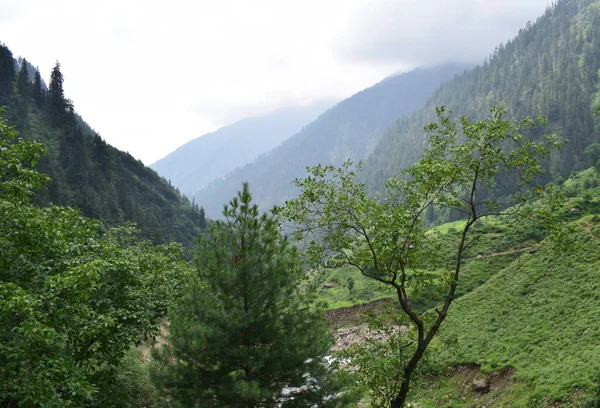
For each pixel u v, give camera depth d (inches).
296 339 670.5
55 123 6471.5
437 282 845.2
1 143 631.8
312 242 795.4
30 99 6530.5
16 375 527.5
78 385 545.0
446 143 782.5
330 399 688.4
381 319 872.3
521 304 1690.5
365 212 761.0
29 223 614.2
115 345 733.9
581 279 1592.0
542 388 1099.3
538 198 767.1
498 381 1304.1
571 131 6894.7
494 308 1786.4
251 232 689.0
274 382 679.1
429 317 863.1
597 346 1173.1
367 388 786.2
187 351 627.2
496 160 741.3
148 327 747.4
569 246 770.2
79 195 5044.3
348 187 768.9
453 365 1524.4
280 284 681.6
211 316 635.5
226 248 682.2
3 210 603.8
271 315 681.0
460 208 818.2
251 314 651.5
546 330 1427.2
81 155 5856.3
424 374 893.8
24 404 508.7
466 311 1923.0
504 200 5319.9
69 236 765.9
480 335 1632.6
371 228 765.3
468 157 758.5
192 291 665.6
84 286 601.3
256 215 700.7
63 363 553.6
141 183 7199.8
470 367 1464.1
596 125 7165.4
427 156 783.1
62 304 598.2
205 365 653.3
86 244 794.8
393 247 733.3
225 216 698.8
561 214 3120.1
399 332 856.9
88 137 6776.6
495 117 746.2
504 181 5757.9
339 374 703.7
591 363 1090.7
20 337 534.9
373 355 824.9
